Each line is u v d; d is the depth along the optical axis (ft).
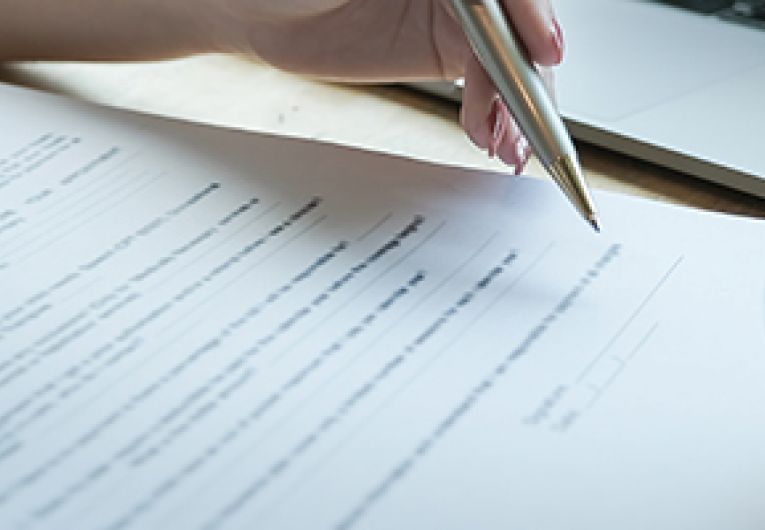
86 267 1.40
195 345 1.25
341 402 1.16
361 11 1.87
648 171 1.87
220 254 1.42
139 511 1.03
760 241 1.42
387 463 1.08
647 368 1.22
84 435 1.12
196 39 2.12
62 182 1.60
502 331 1.27
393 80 1.94
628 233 1.44
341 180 1.59
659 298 1.32
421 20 1.82
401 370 1.21
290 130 1.99
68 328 1.29
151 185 1.58
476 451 1.10
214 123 2.01
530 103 1.43
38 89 2.13
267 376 1.20
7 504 1.04
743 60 2.18
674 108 1.97
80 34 2.16
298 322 1.29
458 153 1.91
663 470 1.08
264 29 1.99
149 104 2.08
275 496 1.04
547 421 1.14
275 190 1.57
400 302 1.33
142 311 1.31
